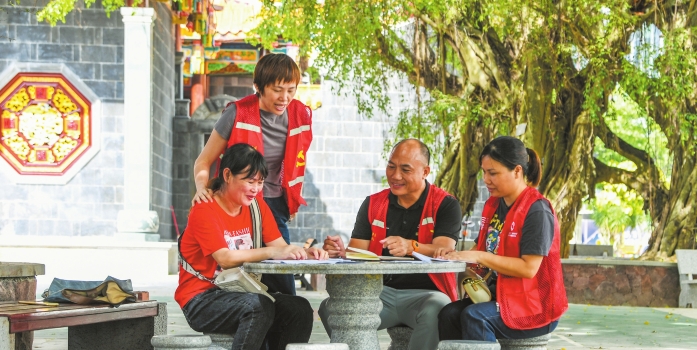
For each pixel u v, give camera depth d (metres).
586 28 15.09
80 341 5.68
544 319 4.84
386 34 17.44
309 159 23.78
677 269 14.02
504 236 4.97
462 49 16.53
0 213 19.02
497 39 16.53
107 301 5.16
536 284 4.89
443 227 5.53
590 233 46.97
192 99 29.28
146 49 18.78
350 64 16.23
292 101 5.96
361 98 23.70
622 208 36.47
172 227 22.95
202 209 5.03
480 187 23.88
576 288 14.12
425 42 17.47
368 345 4.77
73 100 19.08
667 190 16.91
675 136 15.52
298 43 17.00
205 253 4.97
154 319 5.62
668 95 14.55
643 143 29.02
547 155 15.51
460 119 17.02
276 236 5.38
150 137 18.92
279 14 16.94
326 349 4.30
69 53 19.00
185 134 23.22
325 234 23.72
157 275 18.14
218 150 5.79
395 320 5.41
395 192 5.54
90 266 18.08
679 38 14.28
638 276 14.00
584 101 15.65
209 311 4.92
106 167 19.11
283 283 5.81
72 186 19.09
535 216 4.87
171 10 22.45
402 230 5.61
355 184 23.77
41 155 19.09
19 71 18.88
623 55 14.71
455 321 4.98
